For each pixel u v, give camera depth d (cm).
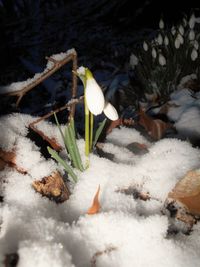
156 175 19
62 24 94
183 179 16
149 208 17
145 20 77
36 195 17
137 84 40
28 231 14
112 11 84
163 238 15
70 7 104
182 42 35
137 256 14
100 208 16
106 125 25
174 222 16
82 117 39
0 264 12
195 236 15
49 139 21
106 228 15
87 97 16
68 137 18
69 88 49
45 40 86
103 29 82
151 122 25
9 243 13
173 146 20
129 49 66
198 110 27
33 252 12
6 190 17
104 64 62
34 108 46
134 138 24
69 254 13
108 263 14
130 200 17
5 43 72
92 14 92
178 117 28
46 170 18
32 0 109
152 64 38
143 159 20
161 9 74
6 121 21
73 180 18
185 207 16
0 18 94
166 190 18
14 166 18
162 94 36
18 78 63
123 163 20
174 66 35
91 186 18
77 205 17
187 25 40
